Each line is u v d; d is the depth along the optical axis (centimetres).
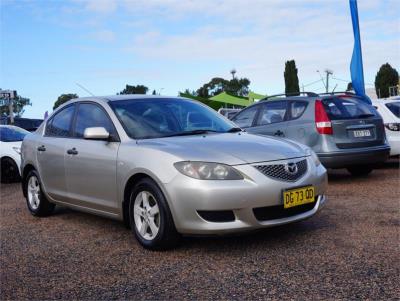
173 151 447
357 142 779
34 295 372
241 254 440
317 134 774
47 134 648
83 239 528
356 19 1265
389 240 461
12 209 738
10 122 2052
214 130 550
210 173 422
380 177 860
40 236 553
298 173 452
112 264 435
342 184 802
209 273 397
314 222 543
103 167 512
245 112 924
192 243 479
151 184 450
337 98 807
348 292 344
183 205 425
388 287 349
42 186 637
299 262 411
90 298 360
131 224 482
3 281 407
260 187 423
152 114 545
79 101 611
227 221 422
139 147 477
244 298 343
